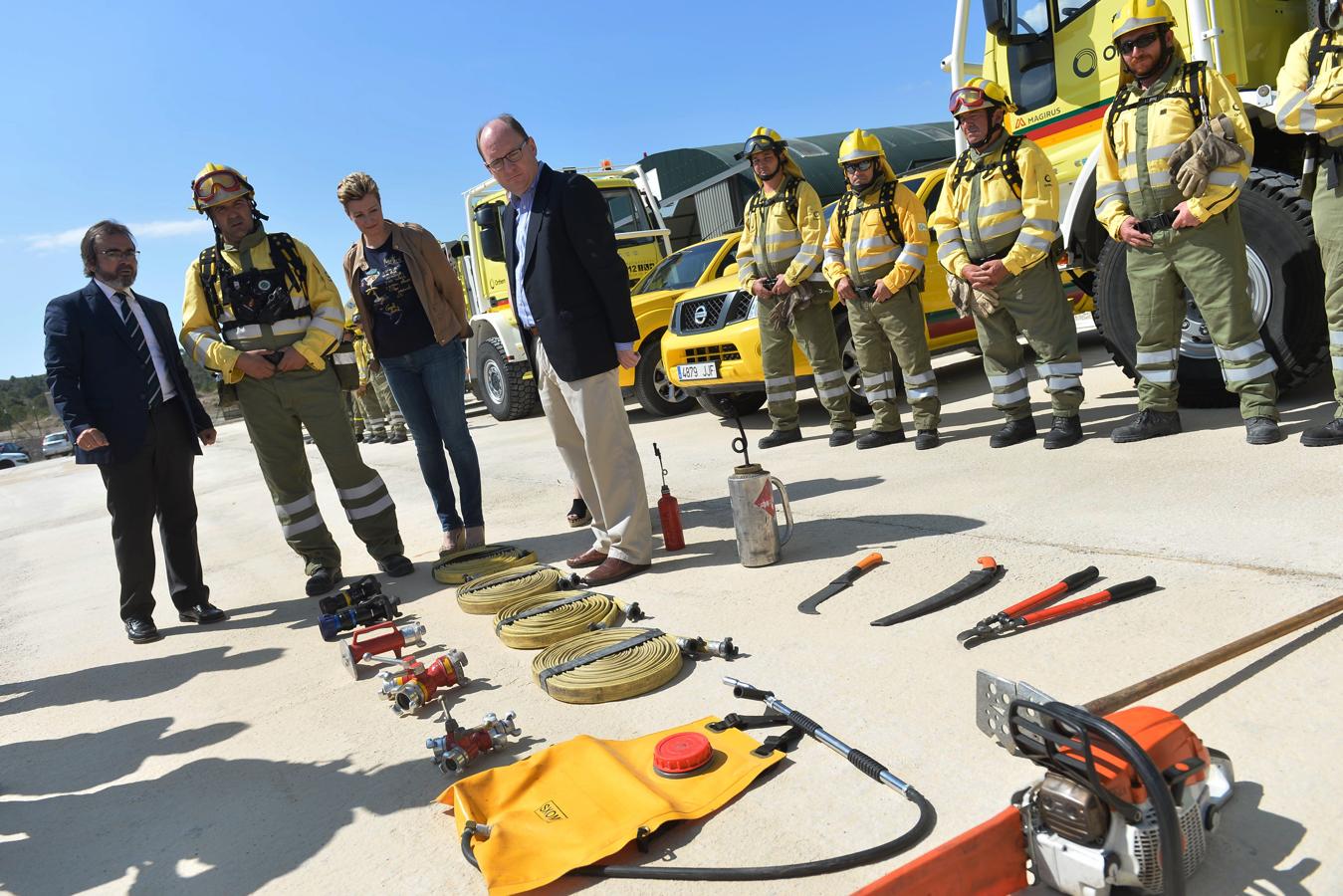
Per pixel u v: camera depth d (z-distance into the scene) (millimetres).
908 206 5375
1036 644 2590
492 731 2500
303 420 4520
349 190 4484
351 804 2379
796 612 3184
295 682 3387
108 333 4109
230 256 4309
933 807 1923
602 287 3760
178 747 2953
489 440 10172
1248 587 2691
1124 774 1502
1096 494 3914
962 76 6312
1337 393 3936
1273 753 1920
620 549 4008
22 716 3498
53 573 6605
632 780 2152
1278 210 4598
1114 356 5500
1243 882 1596
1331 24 3580
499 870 1891
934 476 4816
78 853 2361
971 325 7707
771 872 1782
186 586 4441
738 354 7391
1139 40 4121
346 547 5844
